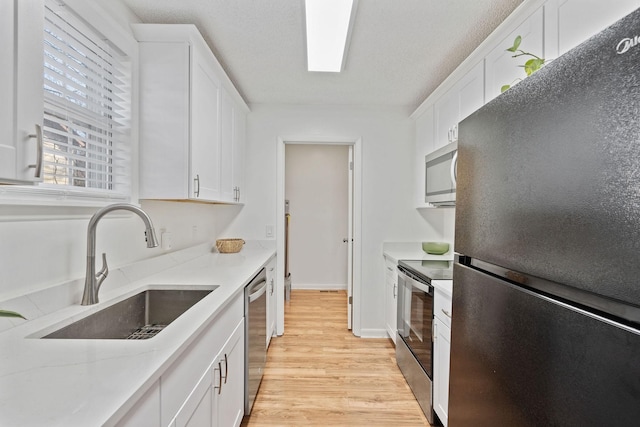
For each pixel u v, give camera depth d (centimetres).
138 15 171
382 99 293
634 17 47
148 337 148
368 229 311
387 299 301
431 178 248
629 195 47
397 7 163
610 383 50
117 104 161
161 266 194
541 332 64
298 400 205
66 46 125
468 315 94
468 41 195
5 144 69
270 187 308
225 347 141
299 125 308
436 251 284
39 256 114
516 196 74
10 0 70
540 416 64
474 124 94
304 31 184
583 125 55
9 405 61
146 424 76
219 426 132
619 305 50
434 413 181
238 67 231
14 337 94
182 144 173
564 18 121
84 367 77
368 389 219
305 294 452
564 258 59
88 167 146
